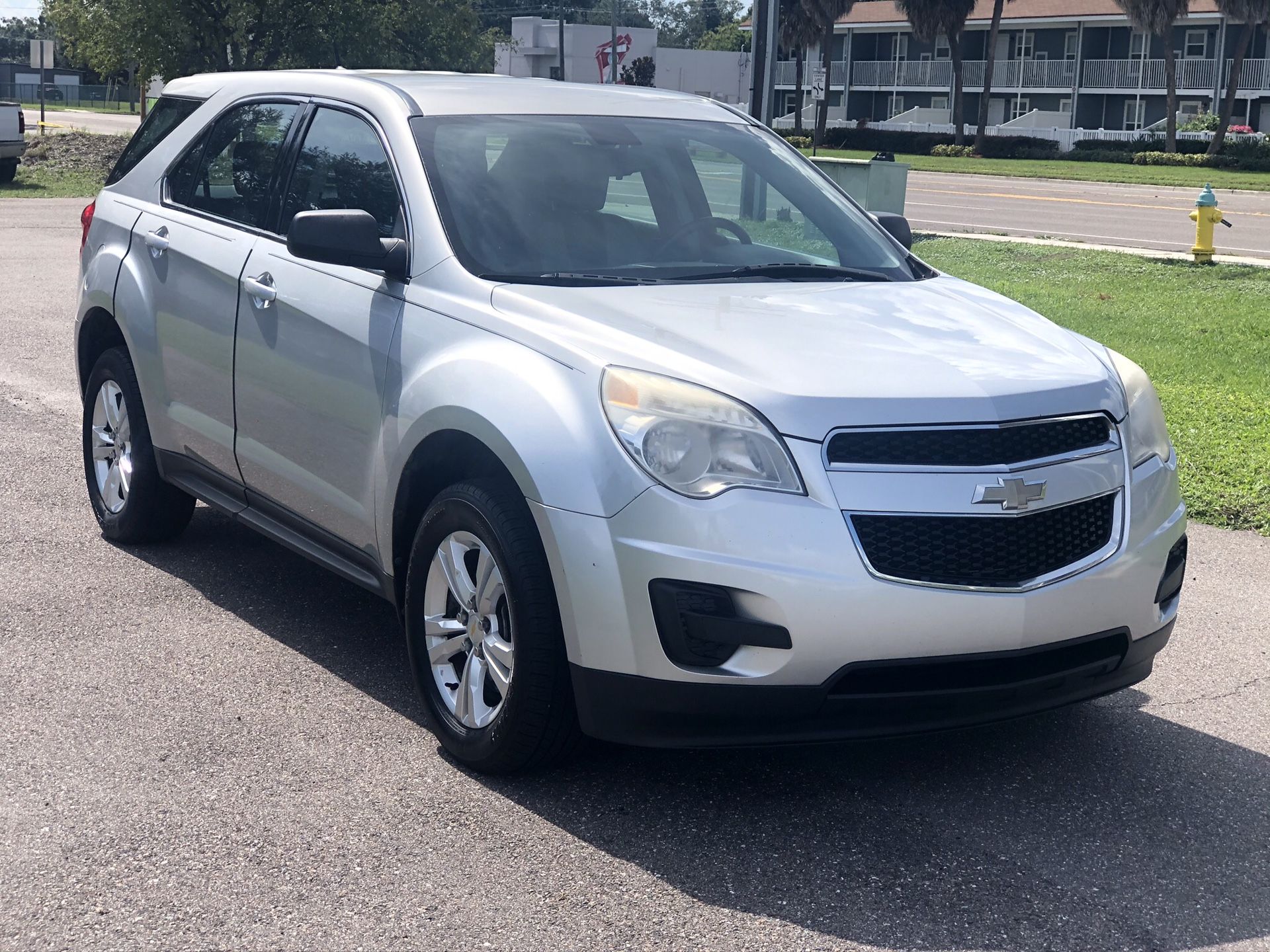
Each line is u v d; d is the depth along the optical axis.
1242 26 52.03
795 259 4.61
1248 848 3.56
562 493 3.46
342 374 4.28
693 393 3.42
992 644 3.40
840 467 3.35
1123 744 4.22
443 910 3.13
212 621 4.99
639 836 3.51
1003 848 3.52
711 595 3.30
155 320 5.30
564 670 3.58
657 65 72.12
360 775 3.81
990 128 63.81
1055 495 3.51
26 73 103.88
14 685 4.35
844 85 71.62
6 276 14.32
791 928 3.10
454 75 5.12
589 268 4.22
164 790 3.68
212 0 36.88
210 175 5.34
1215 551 6.29
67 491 6.66
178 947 2.95
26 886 3.18
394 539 4.16
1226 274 16.42
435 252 4.15
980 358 3.74
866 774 3.94
